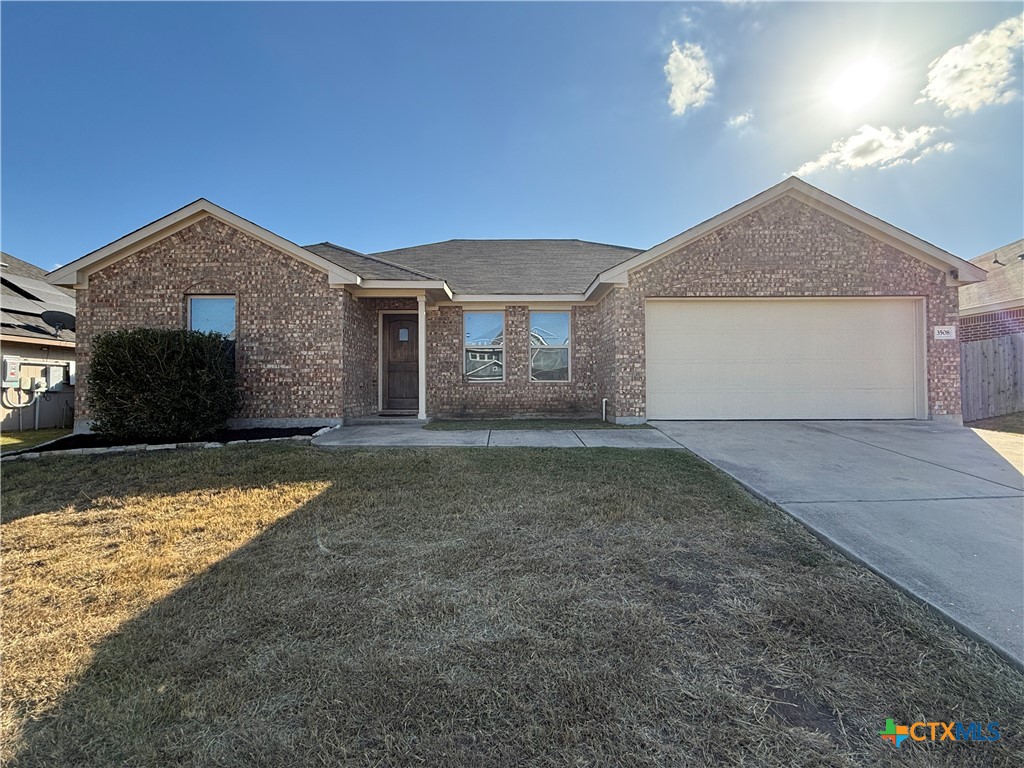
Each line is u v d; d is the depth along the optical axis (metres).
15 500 4.71
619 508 4.15
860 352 9.48
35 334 11.73
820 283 9.32
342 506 4.30
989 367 10.15
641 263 9.40
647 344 9.56
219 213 8.97
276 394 9.15
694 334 9.56
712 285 9.37
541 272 12.53
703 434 7.89
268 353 9.16
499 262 13.35
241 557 3.27
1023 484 4.83
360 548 3.38
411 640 2.27
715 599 2.65
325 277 9.20
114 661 2.14
